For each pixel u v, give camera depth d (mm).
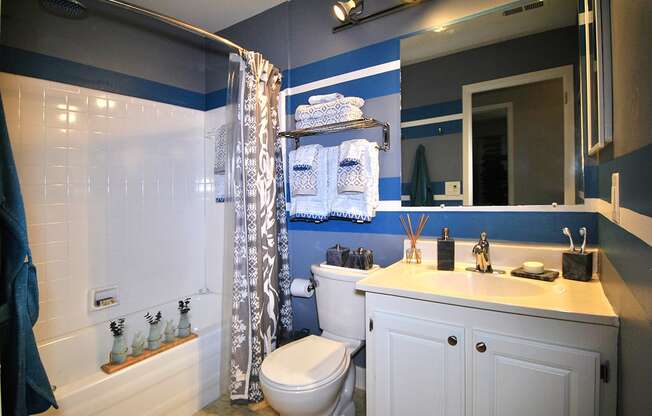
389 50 1826
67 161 1896
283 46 2215
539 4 1477
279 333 2074
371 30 1881
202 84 2621
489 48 1577
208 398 1858
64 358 1772
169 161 2404
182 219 2477
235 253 1755
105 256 2049
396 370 1256
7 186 1143
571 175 1408
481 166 1600
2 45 1676
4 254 1155
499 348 1065
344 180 1788
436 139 1708
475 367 1106
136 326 2143
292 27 2176
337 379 1382
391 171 1830
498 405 1075
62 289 1861
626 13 688
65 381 1755
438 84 1700
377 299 1293
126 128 2168
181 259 2467
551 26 1450
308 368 1413
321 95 1952
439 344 1167
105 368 1562
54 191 1844
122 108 2148
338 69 1995
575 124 1399
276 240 2035
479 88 1602
